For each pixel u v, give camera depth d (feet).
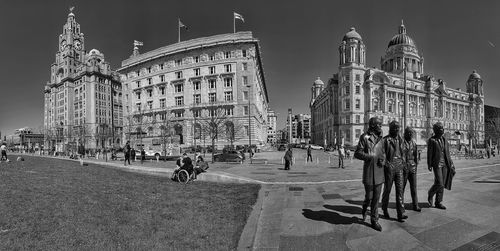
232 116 206.28
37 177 37.55
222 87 213.66
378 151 17.12
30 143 371.35
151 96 245.04
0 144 86.89
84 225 17.15
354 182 38.47
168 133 190.60
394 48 334.65
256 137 221.46
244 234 16.46
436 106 319.27
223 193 30.48
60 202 22.56
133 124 234.99
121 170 60.18
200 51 222.89
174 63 233.35
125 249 13.70
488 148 110.22
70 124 382.42
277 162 91.30
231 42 211.20
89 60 409.49
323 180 41.32
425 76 325.83
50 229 16.26
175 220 19.01
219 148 197.36
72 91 410.72
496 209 20.36
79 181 35.68
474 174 41.57
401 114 284.82
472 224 17.31
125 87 263.29
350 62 269.85
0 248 13.43
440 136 21.31
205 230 17.03
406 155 19.85
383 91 274.36
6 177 36.04
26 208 20.27
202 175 43.91
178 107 222.07
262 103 322.55
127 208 21.84
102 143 285.64
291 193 30.68
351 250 14.28
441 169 20.99
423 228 16.93
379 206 22.43
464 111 351.05
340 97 277.85
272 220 19.85
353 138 263.70
